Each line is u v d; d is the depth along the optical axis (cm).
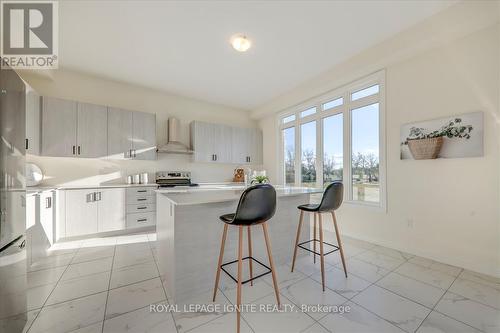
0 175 121
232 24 242
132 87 412
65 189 314
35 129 298
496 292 186
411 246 270
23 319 144
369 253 273
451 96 238
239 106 538
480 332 143
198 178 488
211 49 291
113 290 193
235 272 208
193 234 187
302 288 197
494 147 212
